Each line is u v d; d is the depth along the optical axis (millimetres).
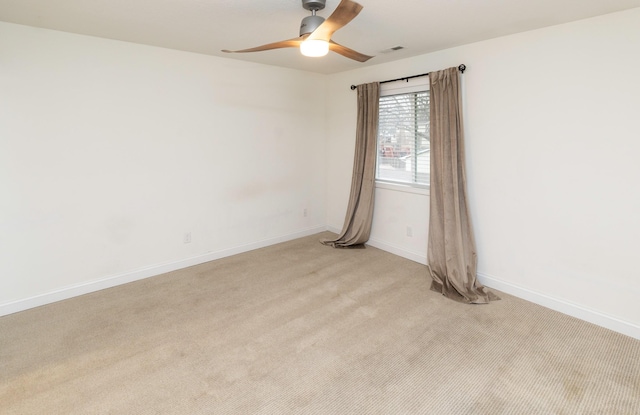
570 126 2590
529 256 2924
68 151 2918
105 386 1946
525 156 2863
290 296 3070
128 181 3273
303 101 4582
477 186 3209
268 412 1759
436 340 2383
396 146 4039
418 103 3727
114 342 2373
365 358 2193
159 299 3018
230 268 3734
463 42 3068
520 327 2541
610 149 2420
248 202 4223
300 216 4832
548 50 2643
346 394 1883
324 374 2047
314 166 4883
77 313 2770
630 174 2354
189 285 3309
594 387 1911
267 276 3520
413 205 3877
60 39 2785
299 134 4621
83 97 2943
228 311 2809
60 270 2980
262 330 2527
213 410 1772
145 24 2615
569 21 2498
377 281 3381
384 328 2541
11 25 2574
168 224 3588
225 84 3812
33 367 2102
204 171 3783
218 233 3998
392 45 3170
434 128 3346
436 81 3275
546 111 2703
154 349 2295
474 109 3148
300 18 2484
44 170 2822
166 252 3609
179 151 3568
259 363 2150
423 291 3156
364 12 2338
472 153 3211
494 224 3129
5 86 2592
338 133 4754
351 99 4484
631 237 2387
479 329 2520
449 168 3244
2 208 2674
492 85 3002
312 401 1833
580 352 2232
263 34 2879
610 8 2244
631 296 2414
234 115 3938
